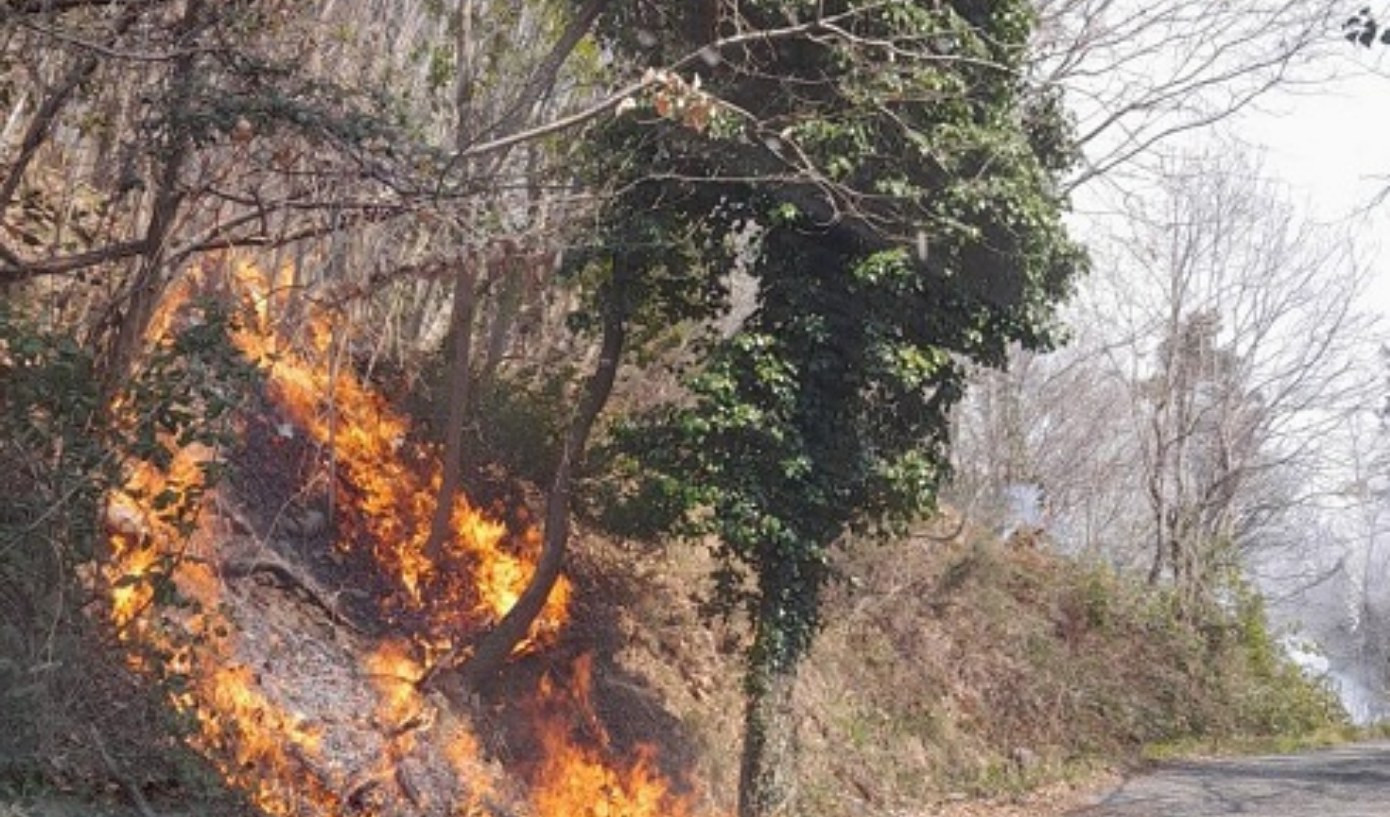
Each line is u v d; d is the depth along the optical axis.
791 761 16.75
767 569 16.17
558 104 15.34
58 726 9.52
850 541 22.64
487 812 13.51
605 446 16.30
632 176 14.76
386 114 11.00
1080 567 31.53
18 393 9.55
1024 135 16.25
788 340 15.71
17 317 9.84
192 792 10.16
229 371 10.16
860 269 15.19
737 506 15.40
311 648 13.23
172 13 10.86
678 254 15.50
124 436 9.91
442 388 16.81
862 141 14.45
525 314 18.03
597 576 17.53
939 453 17.38
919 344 16.34
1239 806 18.69
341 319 14.95
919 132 14.73
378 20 14.84
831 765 19.59
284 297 14.69
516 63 15.09
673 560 18.84
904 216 15.02
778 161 14.89
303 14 12.09
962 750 22.86
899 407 16.56
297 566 13.81
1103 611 30.38
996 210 15.29
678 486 15.46
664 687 17.42
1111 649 30.00
